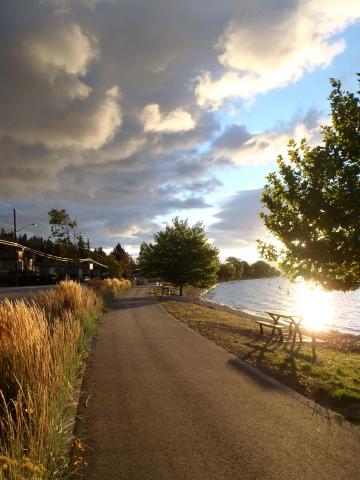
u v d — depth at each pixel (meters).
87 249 81.75
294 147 9.15
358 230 7.71
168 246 39.69
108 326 13.88
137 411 5.32
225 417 5.10
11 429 3.31
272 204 9.38
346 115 7.78
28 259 63.62
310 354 9.74
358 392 6.16
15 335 4.91
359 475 3.69
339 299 72.62
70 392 5.73
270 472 3.74
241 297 69.06
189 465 3.87
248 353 9.36
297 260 9.22
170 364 8.05
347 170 7.69
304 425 4.84
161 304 25.08
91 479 3.61
